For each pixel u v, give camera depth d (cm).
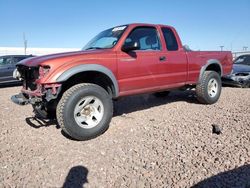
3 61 1315
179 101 714
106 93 451
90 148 402
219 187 279
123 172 323
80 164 349
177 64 574
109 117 456
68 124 412
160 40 555
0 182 311
